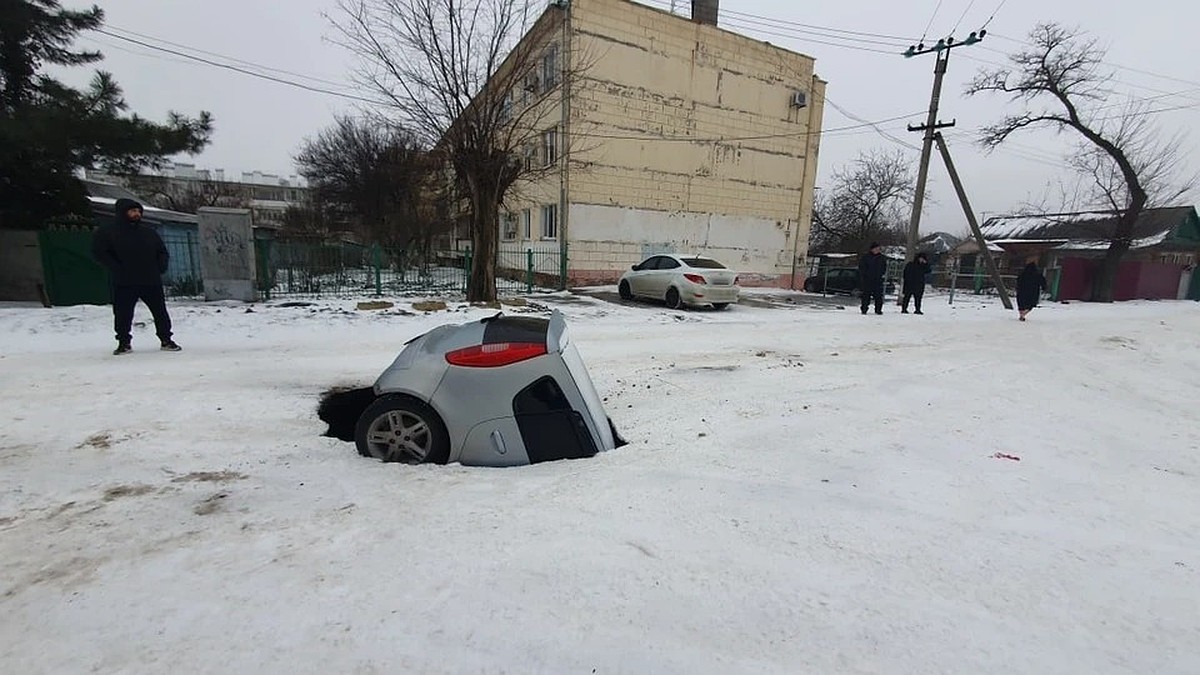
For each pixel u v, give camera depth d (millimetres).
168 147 10867
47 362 5926
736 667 1610
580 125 17719
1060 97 20516
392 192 25266
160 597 1879
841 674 1593
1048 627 1825
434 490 2799
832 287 20656
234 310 9773
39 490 2785
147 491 2785
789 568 2119
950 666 1633
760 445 3543
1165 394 5977
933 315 13469
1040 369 6680
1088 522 2631
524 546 2225
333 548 2205
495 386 3295
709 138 20375
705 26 19625
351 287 13688
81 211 11859
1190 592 2051
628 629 1758
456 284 14867
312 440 3684
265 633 1704
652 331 9414
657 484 2877
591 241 18578
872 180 38625
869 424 4098
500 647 1665
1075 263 21438
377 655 1622
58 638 1681
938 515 2617
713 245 21141
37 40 10977
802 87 22281
